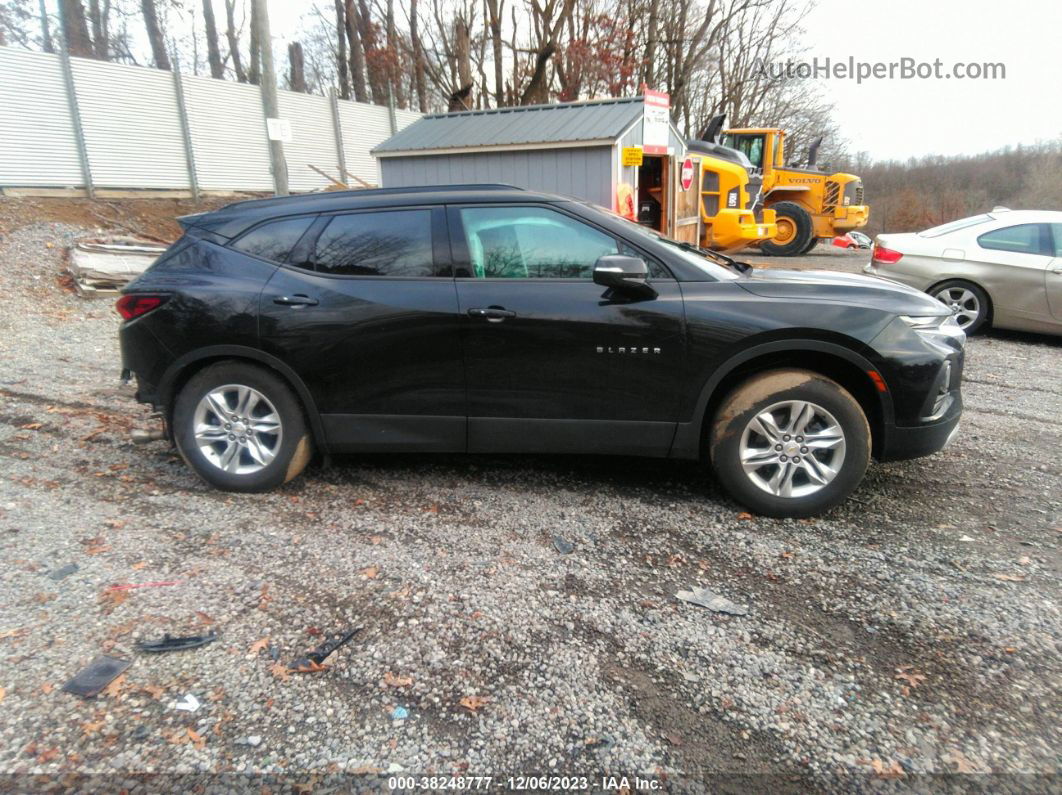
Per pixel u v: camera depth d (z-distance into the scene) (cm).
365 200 383
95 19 2542
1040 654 254
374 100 2433
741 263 421
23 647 252
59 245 1031
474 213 371
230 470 387
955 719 224
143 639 259
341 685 238
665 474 422
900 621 275
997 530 351
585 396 360
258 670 245
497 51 2227
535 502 383
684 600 289
